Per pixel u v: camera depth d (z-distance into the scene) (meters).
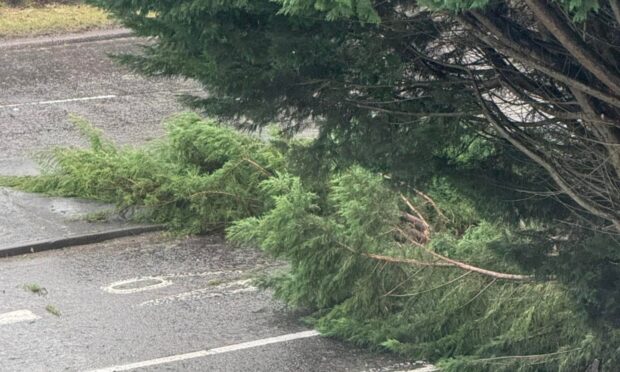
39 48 17.20
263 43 4.76
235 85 5.10
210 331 7.98
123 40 17.78
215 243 9.91
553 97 5.18
